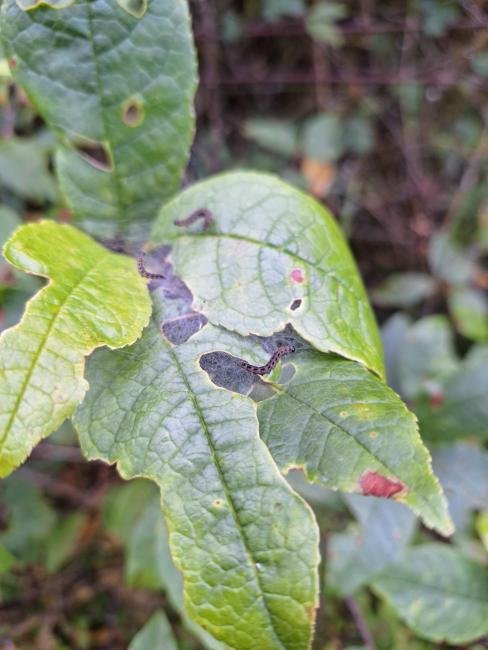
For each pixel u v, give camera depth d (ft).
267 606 0.28
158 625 0.53
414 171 1.00
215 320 0.34
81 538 0.79
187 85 0.40
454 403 0.56
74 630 0.76
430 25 0.93
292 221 0.37
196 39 0.89
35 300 0.30
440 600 0.53
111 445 0.31
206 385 0.32
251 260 0.36
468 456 0.55
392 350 0.69
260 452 0.30
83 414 0.32
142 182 0.42
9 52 0.39
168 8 0.39
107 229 0.42
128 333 0.31
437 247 0.90
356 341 0.34
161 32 0.39
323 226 0.38
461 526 0.56
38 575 0.77
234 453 0.30
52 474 0.80
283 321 0.34
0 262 0.50
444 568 0.54
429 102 0.99
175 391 0.32
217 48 0.91
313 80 0.97
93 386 0.33
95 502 0.77
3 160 0.64
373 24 0.95
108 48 0.39
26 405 0.28
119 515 0.68
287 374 0.33
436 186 1.01
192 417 0.31
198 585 0.28
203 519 0.29
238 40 0.94
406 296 0.89
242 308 0.35
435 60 0.96
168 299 0.35
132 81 0.40
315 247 0.36
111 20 0.39
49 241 0.34
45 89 0.40
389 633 0.63
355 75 0.97
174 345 0.33
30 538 0.73
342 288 0.36
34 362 0.28
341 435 0.31
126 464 0.31
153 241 0.39
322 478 0.30
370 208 1.00
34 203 0.70
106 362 0.33
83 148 0.51
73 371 0.29
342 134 0.98
